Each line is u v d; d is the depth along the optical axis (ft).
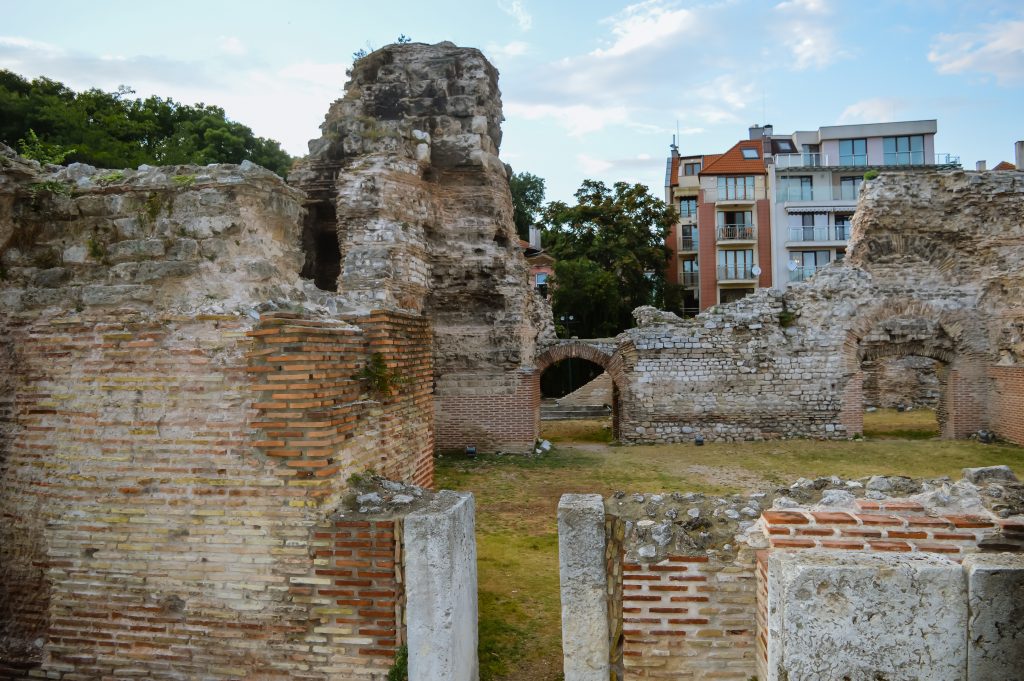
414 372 24.89
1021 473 47.09
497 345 56.08
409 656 15.94
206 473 17.63
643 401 63.67
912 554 11.12
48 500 18.63
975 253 62.13
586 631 16.38
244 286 19.43
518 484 45.37
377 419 21.16
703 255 149.18
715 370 63.36
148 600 17.65
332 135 48.91
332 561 16.74
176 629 17.40
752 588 16.31
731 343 63.36
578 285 123.13
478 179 54.13
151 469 17.99
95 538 18.11
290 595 16.89
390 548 16.44
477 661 19.03
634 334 63.82
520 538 33.32
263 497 17.22
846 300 63.05
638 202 136.36
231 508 17.38
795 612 10.30
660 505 18.60
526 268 60.64
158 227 19.65
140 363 18.51
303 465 17.07
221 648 17.15
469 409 56.34
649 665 16.62
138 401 18.35
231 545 17.30
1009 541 15.26
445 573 15.79
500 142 61.41
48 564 18.34
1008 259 60.49
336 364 18.57
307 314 18.94
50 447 18.93
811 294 63.52
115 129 88.69
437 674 15.78
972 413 62.13
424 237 48.70
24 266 20.35
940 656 10.03
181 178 19.58
